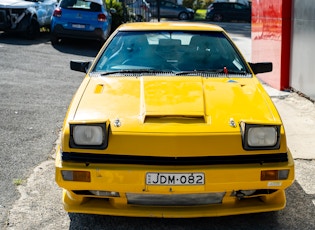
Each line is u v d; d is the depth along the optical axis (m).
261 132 2.97
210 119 3.08
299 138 5.34
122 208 3.06
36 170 4.22
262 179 2.95
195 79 3.74
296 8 7.42
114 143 2.94
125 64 4.09
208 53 4.23
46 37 13.63
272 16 8.24
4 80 7.91
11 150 4.71
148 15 21.70
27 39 12.78
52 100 6.79
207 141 2.94
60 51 11.51
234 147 2.95
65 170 2.92
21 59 9.94
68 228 3.24
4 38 12.70
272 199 3.19
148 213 3.01
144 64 4.08
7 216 3.36
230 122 3.06
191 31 4.47
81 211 3.08
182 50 4.24
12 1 12.26
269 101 3.43
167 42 4.32
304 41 7.17
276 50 8.05
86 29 11.98
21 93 7.09
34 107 6.36
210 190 2.93
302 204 3.66
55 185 3.92
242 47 14.10
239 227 3.28
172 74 3.92
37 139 5.09
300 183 4.09
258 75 9.30
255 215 3.46
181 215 3.00
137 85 3.62
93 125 2.94
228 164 2.94
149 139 2.93
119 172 2.88
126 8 16.48
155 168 2.88
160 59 4.13
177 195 3.01
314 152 4.89
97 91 3.53
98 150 2.94
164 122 3.04
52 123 5.67
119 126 3.00
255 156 2.97
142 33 4.44
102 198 3.17
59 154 3.04
